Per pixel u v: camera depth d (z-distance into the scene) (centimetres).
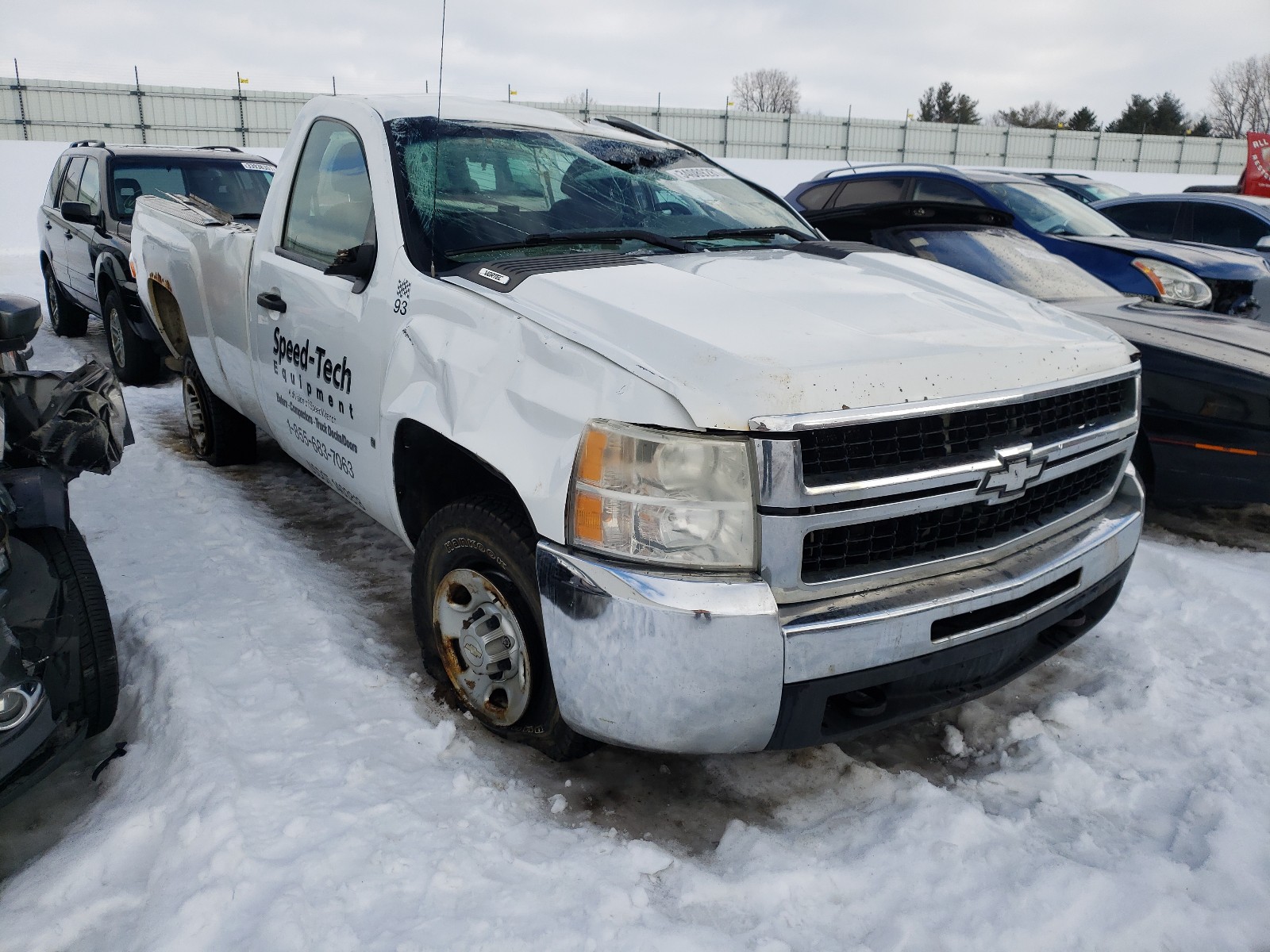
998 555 230
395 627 331
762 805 244
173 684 273
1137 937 199
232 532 396
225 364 418
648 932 192
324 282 317
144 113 3038
